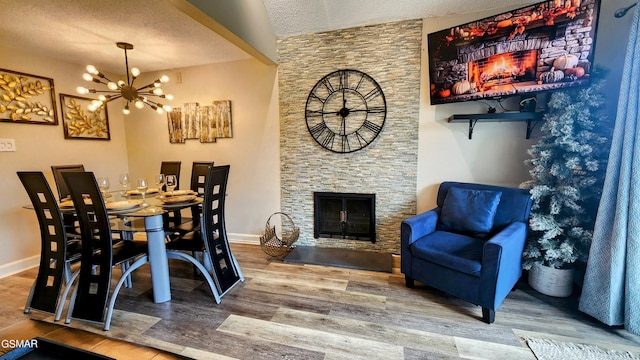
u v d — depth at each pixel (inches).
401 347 65.6
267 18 116.3
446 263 79.0
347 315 78.6
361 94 119.1
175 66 143.5
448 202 100.4
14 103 112.1
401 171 118.1
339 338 68.9
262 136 136.1
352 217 129.3
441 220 100.7
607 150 77.5
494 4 100.3
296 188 133.7
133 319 77.7
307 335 70.3
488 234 90.3
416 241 89.5
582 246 80.7
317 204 131.2
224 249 96.1
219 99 140.4
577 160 76.9
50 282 99.3
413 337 68.9
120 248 87.5
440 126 111.6
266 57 117.0
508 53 85.2
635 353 62.0
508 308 80.3
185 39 110.4
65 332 72.7
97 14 89.5
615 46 82.0
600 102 76.3
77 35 104.5
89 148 141.3
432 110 111.7
